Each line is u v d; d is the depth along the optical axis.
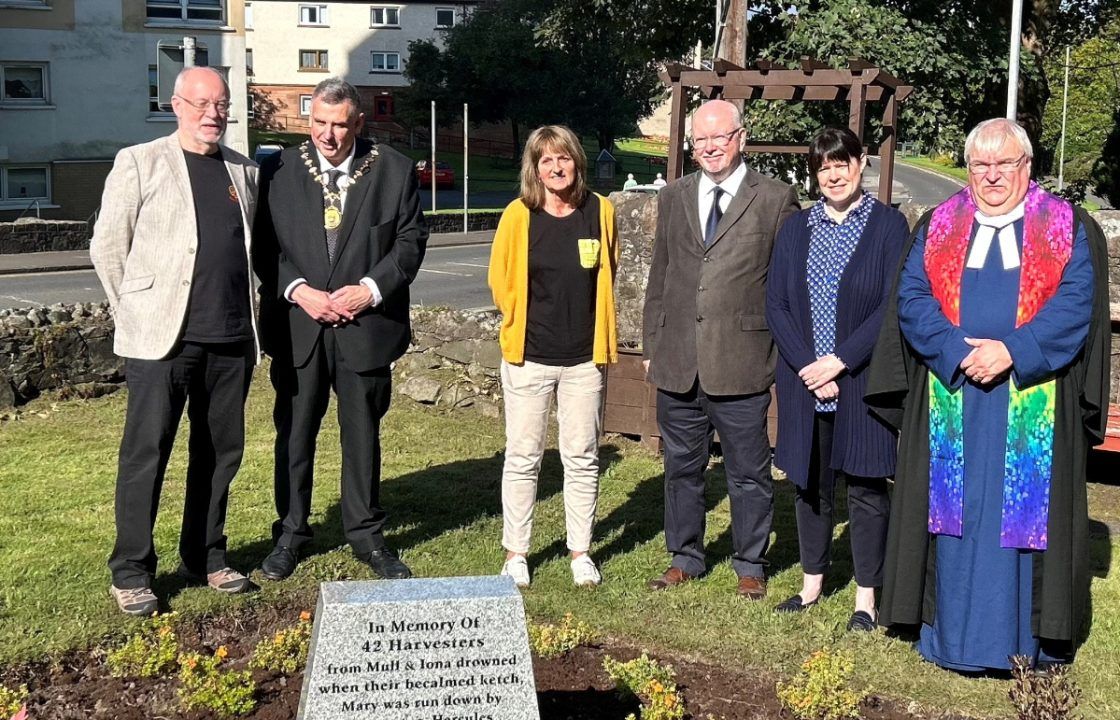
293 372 5.24
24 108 29.88
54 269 21.62
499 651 3.25
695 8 19.95
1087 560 4.40
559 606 4.93
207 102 4.76
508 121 64.19
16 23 29.53
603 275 5.19
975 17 18.45
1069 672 4.39
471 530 6.05
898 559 4.53
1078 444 4.34
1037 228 4.29
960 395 4.35
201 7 31.73
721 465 7.60
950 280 4.41
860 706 4.09
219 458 5.04
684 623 4.77
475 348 8.95
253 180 5.05
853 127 8.88
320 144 5.07
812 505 4.98
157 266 4.74
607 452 7.85
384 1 62.72
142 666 4.25
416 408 8.89
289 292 5.09
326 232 5.12
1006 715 4.03
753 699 4.15
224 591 5.02
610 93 56.16
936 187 55.03
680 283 5.17
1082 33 21.75
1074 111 29.25
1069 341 4.21
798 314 4.87
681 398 5.22
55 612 4.72
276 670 4.30
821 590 5.20
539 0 56.28
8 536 5.71
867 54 16.64
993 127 4.30
